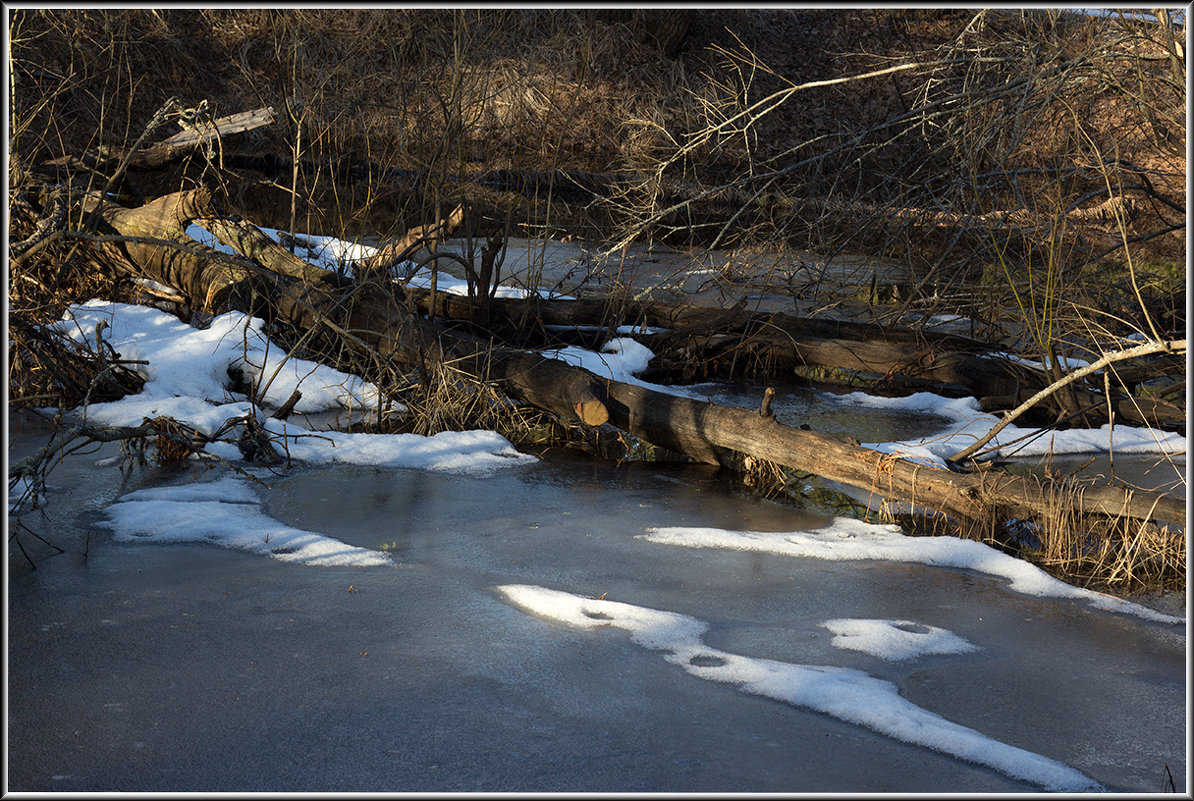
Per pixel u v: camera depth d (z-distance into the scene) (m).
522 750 3.70
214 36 21.55
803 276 14.72
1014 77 10.05
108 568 5.32
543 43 23.91
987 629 5.00
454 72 10.29
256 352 9.23
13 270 9.28
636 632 4.76
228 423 7.43
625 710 4.02
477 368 8.62
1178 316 10.54
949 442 8.35
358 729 3.81
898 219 13.01
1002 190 11.97
